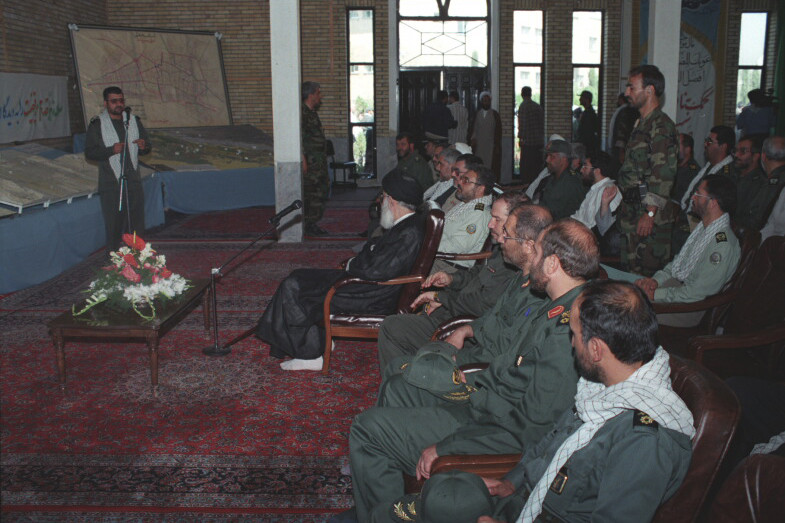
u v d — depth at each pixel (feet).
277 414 12.84
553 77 47.09
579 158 20.12
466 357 10.07
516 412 7.79
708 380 6.73
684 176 22.39
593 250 7.79
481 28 47.44
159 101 41.70
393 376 10.00
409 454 8.66
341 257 25.91
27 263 21.63
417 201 14.24
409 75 47.70
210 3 44.96
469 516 6.82
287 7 26.86
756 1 45.62
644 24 41.42
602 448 6.16
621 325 6.02
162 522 9.45
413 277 13.75
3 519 9.43
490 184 15.64
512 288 10.00
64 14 39.17
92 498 9.99
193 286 15.38
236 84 45.68
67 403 13.25
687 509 6.40
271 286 21.89
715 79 45.16
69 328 13.00
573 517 6.27
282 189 28.17
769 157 16.57
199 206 36.76
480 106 45.60
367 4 46.19
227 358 15.69
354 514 9.04
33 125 35.19
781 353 11.25
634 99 15.78
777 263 11.89
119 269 13.73
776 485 5.78
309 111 29.37
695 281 12.59
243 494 10.15
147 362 15.42
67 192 24.04
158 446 11.57
